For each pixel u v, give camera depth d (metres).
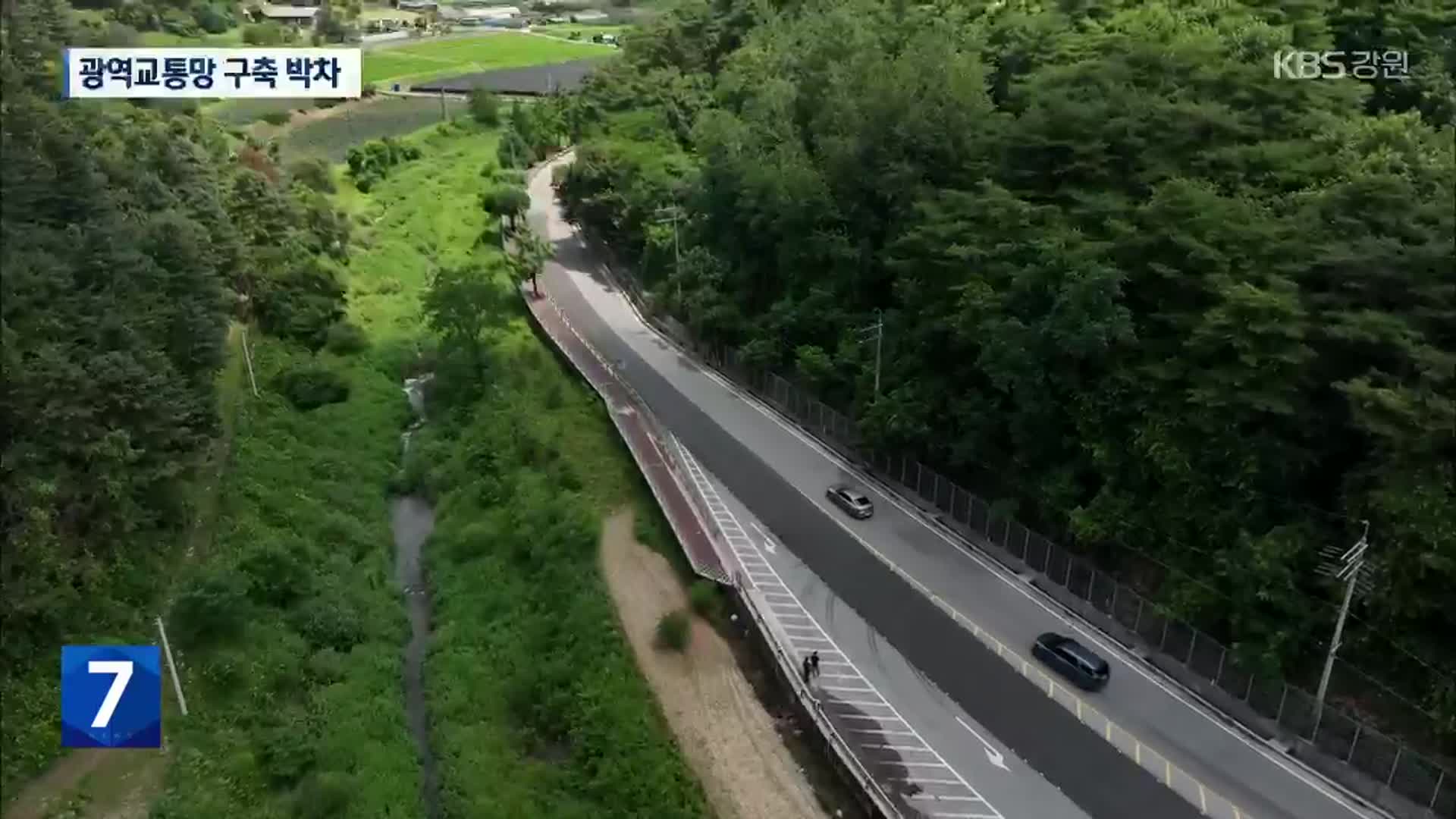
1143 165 80.75
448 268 130.62
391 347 123.12
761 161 113.62
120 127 112.50
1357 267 62.88
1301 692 62.62
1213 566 67.31
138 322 83.12
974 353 85.50
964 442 84.12
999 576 80.81
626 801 63.12
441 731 69.75
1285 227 68.19
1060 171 84.50
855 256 99.12
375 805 63.34
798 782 64.69
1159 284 73.81
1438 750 58.56
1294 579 63.59
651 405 109.44
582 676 71.88
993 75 108.06
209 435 89.75
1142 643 71.81
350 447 102.06
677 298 123.94
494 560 86.00
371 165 170.00
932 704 67.88
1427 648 58.66
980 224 85.31
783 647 73.06
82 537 75.31
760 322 111.44
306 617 77.50
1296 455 64.56
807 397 104.56
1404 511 57.19
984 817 59.47
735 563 82.56
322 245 133.75
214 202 112.12
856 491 90.81
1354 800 59.38
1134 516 71.75
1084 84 88.12
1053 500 76.56
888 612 76.75
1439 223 62.62
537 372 116.56
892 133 97.56
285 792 64.44
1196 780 61.47
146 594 76.81
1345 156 72.12
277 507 89.12
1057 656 69.88
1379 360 63.34
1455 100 80.44
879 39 125.19
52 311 77.31
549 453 99.00
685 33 181.88
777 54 149.88
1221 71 81.69
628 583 82.44
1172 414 69.44
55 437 73.31
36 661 69.00
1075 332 72.00
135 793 63.44
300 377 108.00
